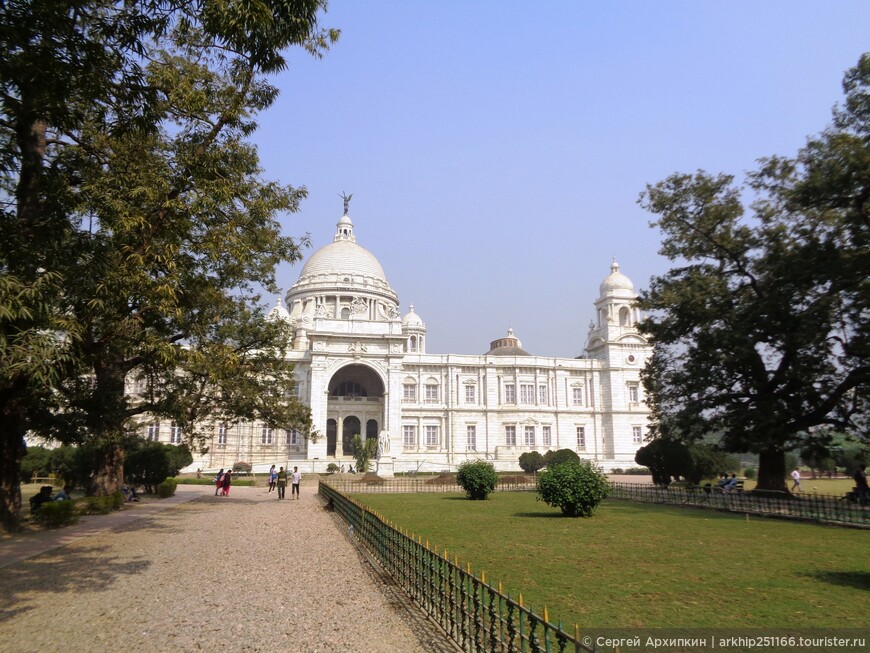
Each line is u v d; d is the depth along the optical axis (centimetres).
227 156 2145
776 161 3406
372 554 1866
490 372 9731
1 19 1327
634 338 10081
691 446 5278
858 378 3112
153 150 2411
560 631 679
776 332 3350
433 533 2273
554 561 1689
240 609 1255
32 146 1938
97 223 1919
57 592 1409
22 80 1421
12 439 2311
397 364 8569
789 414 3281
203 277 2270
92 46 1417
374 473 7462
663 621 1106
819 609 1178
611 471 9038
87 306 1662
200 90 2009
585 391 10056
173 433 8075
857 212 2892
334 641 1045
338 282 11100
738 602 1234
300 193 2930
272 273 3466
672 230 3834
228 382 3828
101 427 2727
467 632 1016
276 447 8600
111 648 1019
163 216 1905
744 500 3155
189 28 1659
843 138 2838
